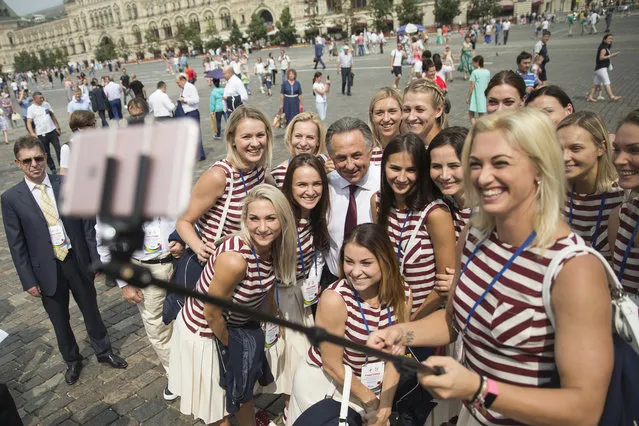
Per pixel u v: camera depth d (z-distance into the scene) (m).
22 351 4.38
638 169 2.14
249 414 3.01
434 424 2.46
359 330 2.28
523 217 1.44
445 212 2.43
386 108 3.55
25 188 3.41
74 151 0.69
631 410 1.46
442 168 2.32
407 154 2.36
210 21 69.44
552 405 1.30
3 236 7.34
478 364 1.61
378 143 3.73
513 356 1.49
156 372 3.94
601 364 1.28
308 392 2.46
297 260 2.92
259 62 19.97
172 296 2.94
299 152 3.73
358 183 3.02
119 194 0.64
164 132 0.65
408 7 50.44
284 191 2.85
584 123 2.44
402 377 2.35
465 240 1.70
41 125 10.39
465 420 1.84
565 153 2.49
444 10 53.00
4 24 117.25
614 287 1.42
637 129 2.09
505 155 1.37
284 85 11.91
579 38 29.67
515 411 1.35
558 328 1.35
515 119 1.38
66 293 3.70
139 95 9.79
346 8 61.38
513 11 60.00
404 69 22.75
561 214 1.42
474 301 1.57
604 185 2.51
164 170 0.63
